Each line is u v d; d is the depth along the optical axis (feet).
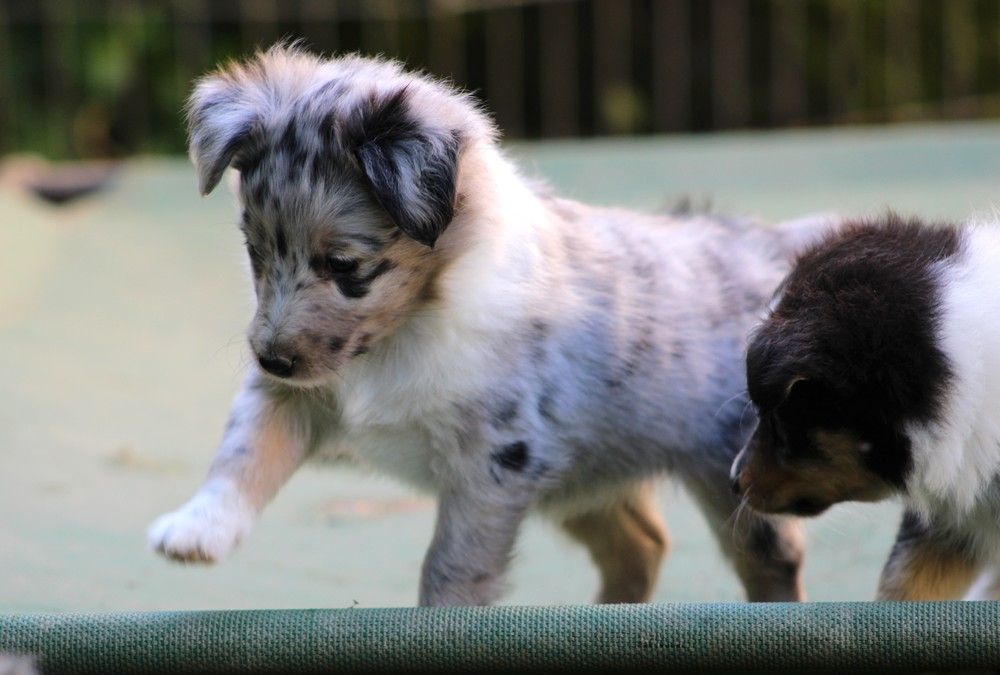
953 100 85.25
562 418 24.95
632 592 29.40
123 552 30.45
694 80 86.22
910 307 21.80
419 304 23.59
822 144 69.36
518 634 20.61
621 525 29.17
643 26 85.97
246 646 20.57
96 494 34.22
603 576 29.55
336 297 22.77
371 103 22.85
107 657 20.56
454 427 24.04
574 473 26.14
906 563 25.41
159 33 81.71
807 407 22.25
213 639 20.61
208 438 38.60
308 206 22.44
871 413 21.97
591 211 27.53
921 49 85.25
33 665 19.89
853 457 22.56
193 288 53.26
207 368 44.80
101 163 78.13
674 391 26.53
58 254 57.52
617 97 85.76
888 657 20.30
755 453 23.36
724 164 66.08
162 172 69.77
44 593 27.81
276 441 24.43
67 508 33.19
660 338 26.30
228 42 82.28
